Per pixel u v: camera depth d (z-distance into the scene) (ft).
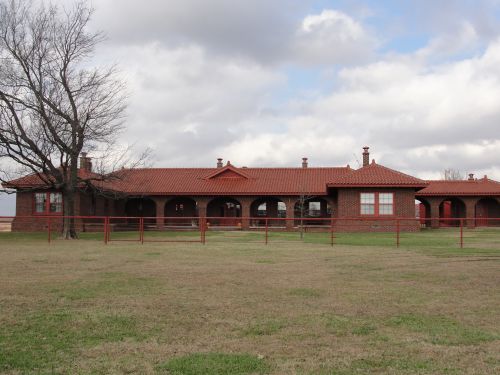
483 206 159.63
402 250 68.54
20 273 46.14
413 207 126.82
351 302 33.35
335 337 25.12
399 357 21.95
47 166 99.45
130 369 20.40
